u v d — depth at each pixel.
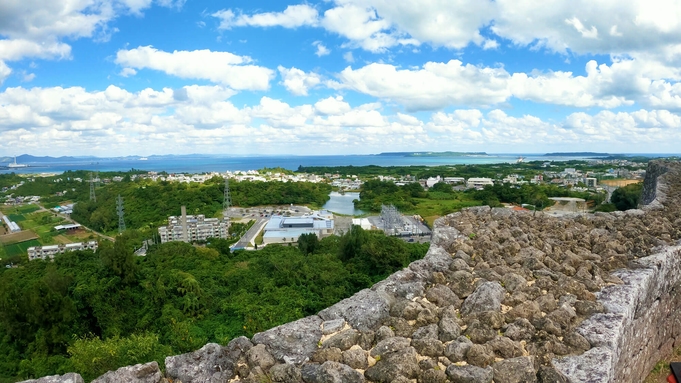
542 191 108.62
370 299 6.57
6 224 130.12
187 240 99.75
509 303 6.52
